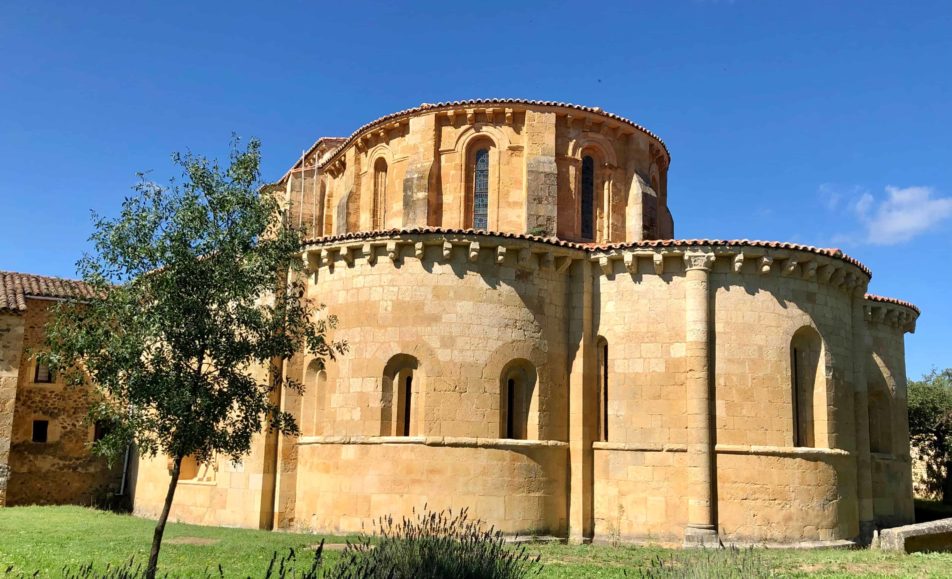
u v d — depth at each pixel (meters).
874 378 29.95
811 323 24.41
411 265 23.39
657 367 23.62
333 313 24.08
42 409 34.03
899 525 28.92
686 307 23.64
